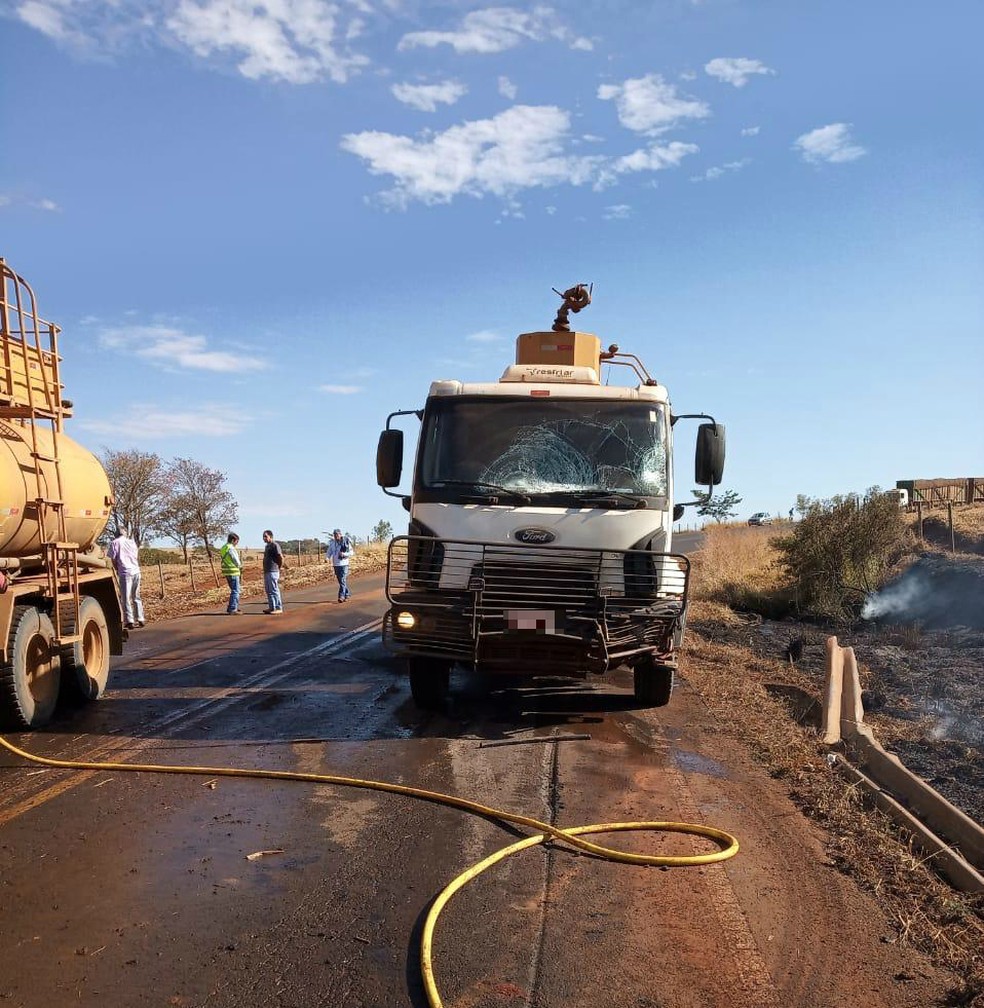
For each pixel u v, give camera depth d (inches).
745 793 252.7
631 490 327.9
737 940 162.9
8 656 301.6
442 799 239.1
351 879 185.9
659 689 357.4
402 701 372.2
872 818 230.2
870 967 154.5
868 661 488.4
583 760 283.1
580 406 342.0
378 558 1518.2
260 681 418.6
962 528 843.4
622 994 143.4
